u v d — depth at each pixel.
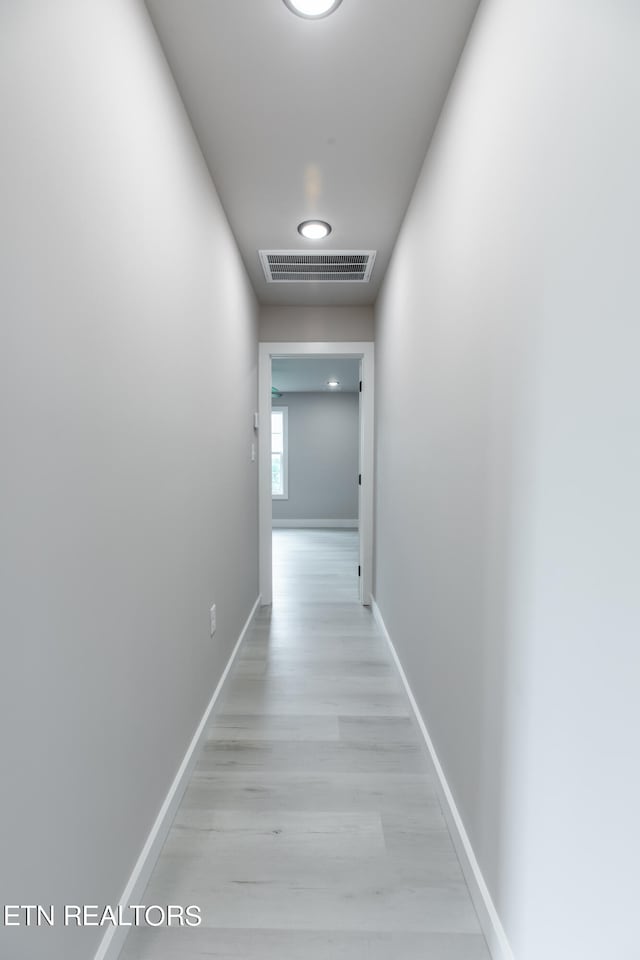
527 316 0.98
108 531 1.09
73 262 0.92
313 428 8.69
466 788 1.39
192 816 1.61
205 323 1.98
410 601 2.28
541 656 0.92
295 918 1.26
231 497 2.59
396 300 2.68
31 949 0.81
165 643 1.50
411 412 2.25
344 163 2.00
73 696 0.94
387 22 1.33
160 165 1.42
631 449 0.66
